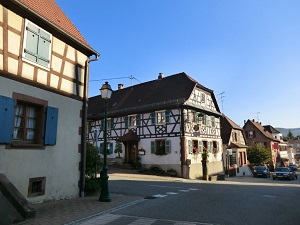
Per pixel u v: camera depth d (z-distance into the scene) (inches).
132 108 1122.0
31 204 340.2
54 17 417.7
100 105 1371.8
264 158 1691.7
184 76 1129.4
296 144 3757.4
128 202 386.0
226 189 595.5
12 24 332.5
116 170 989.2
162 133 997.8
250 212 329.1
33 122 366.0
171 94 1062.4
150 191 513.3
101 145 1226.0
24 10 342.3
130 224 265.6
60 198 386.9
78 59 446.6
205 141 1095.6
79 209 328.5
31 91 351.9
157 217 295.9
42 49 374.0
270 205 385.1
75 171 419.8
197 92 1074.7
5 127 309.9
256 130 2171.5
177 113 971.3
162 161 979.3
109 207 346.0
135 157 1069.8
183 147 933.8
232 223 273.9
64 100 408.5
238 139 1576.0
